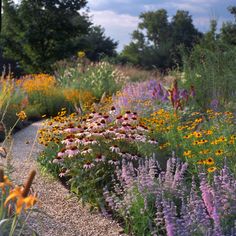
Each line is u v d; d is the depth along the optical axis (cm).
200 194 530
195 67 1279
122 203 529
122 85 1811
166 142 729
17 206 276
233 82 1145
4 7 2784
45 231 488
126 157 615
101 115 723
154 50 6150
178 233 416
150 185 513
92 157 623
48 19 2777
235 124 767
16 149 866
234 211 443
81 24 2884
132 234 497
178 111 946
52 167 690
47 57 2805
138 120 764
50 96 1503
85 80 1805
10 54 2848
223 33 2259
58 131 725
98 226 521
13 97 1316
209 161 516
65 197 597
